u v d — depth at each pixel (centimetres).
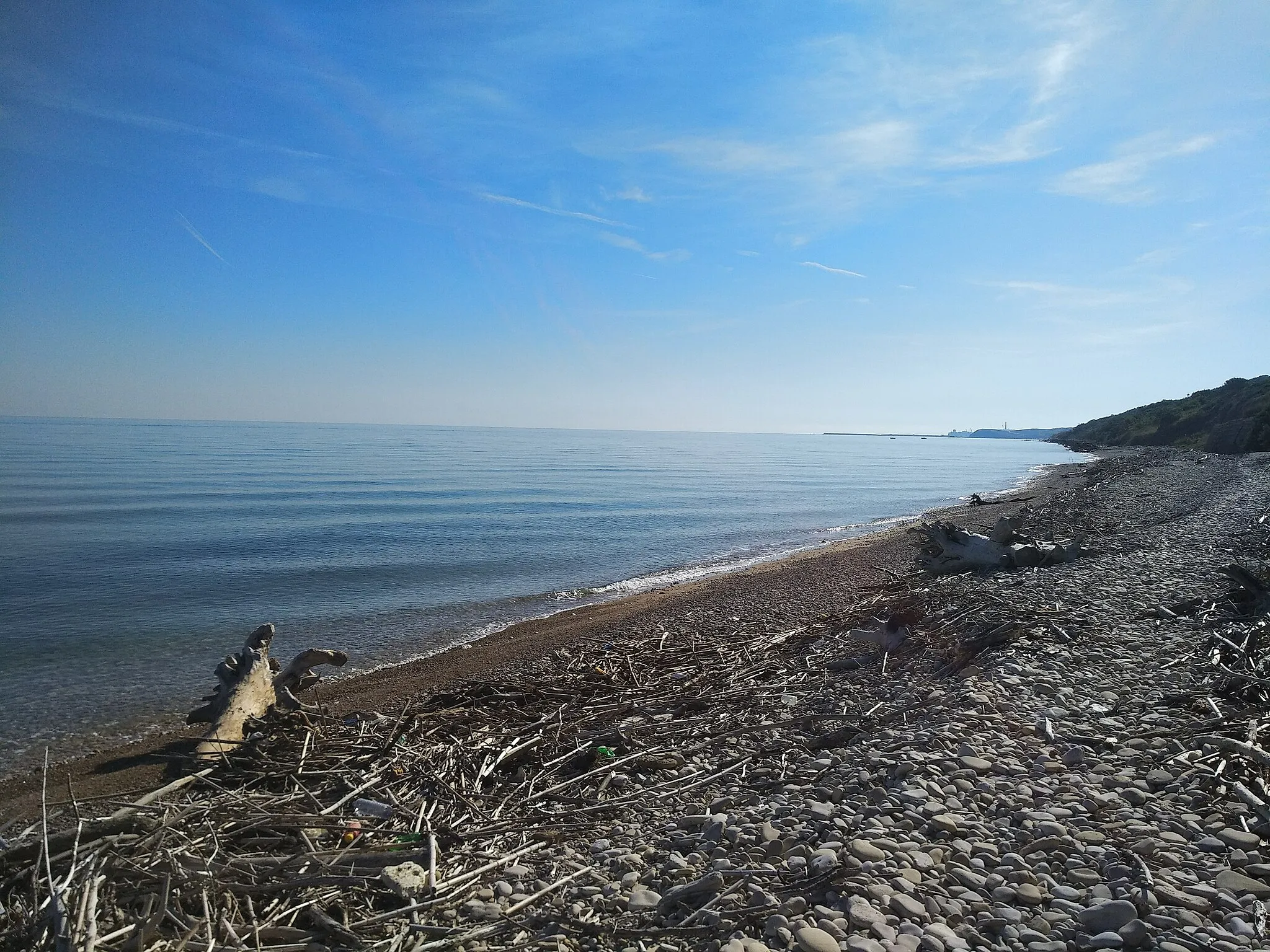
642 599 1728
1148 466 4878
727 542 2756
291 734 749
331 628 1474
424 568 2102
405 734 749
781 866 428
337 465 7075
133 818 491
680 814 540
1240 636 800
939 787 504
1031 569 1416
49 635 1362
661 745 703
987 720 615
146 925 348
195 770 674
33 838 463
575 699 886
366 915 410
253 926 375
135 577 1877
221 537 2533
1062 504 2892
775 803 521
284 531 2708
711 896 402
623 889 429
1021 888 378
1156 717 601
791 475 7131
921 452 14925
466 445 14412
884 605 1174
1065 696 668
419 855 464
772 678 910
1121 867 388
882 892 383
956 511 3503
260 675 825
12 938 350
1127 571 1277
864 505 4256
